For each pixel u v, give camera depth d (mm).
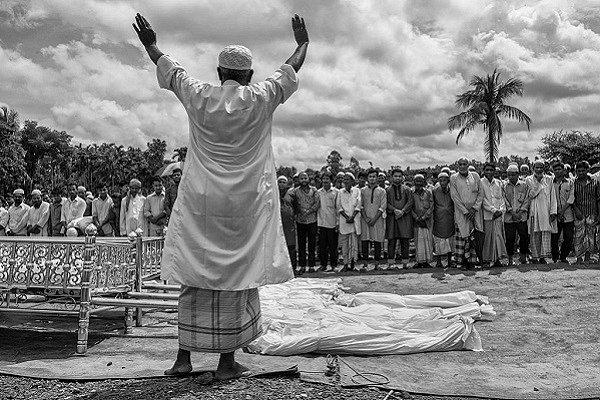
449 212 11781
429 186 12406
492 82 28453
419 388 4520
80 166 63219
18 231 12938
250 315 4504
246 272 4285
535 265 11250
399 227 12000
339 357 5539
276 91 4426
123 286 6777
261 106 4305
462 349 5973
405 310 7219
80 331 5828
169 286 7766
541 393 4398
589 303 7941
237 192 4258
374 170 12180
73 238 6863
